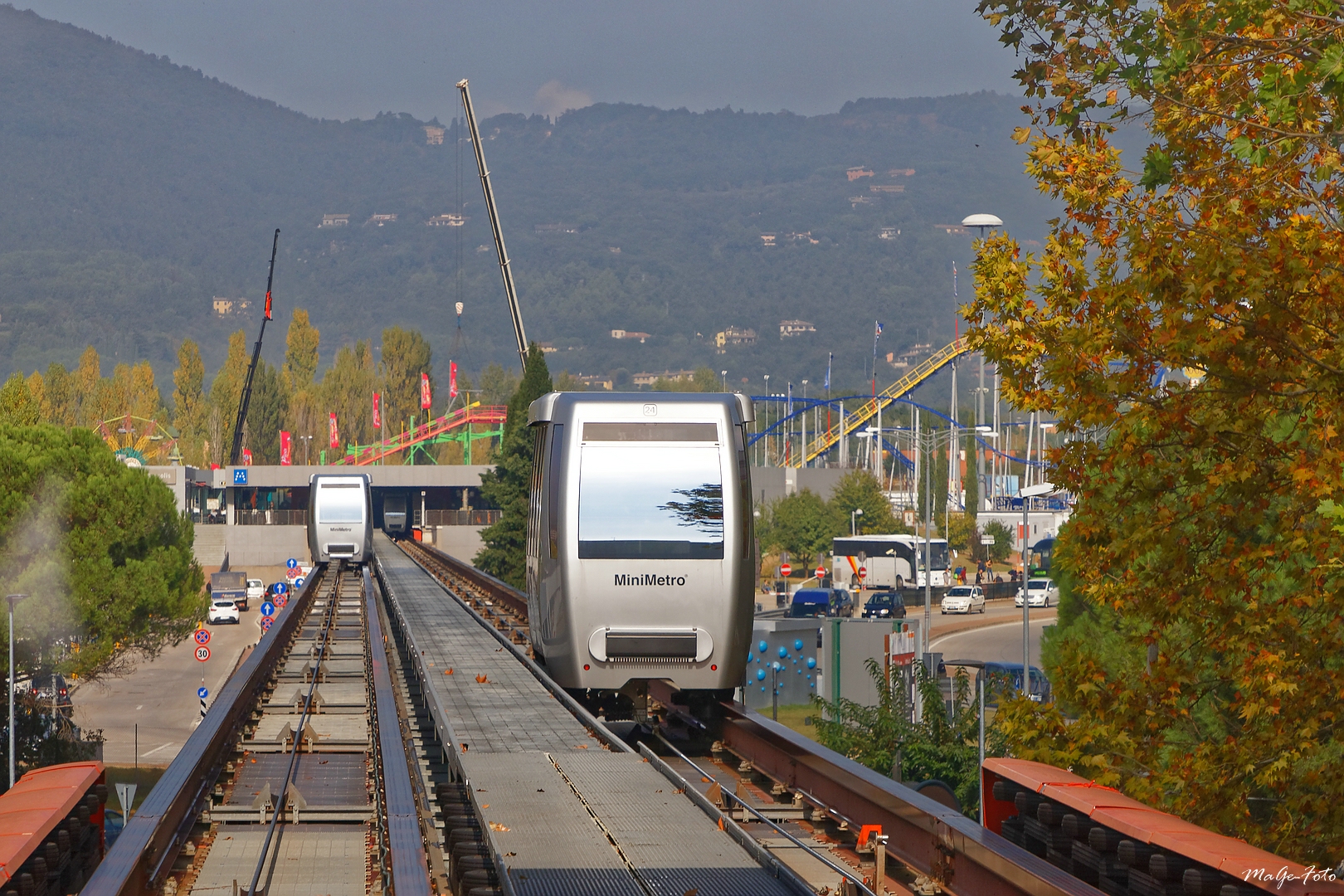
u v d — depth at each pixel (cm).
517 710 3275
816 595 16750
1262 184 2650
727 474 3562
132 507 12469
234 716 3231
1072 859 1605
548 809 2097
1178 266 2480
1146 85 2648
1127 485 2764
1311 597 2867
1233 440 2688
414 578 11475
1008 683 3947
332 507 12256
